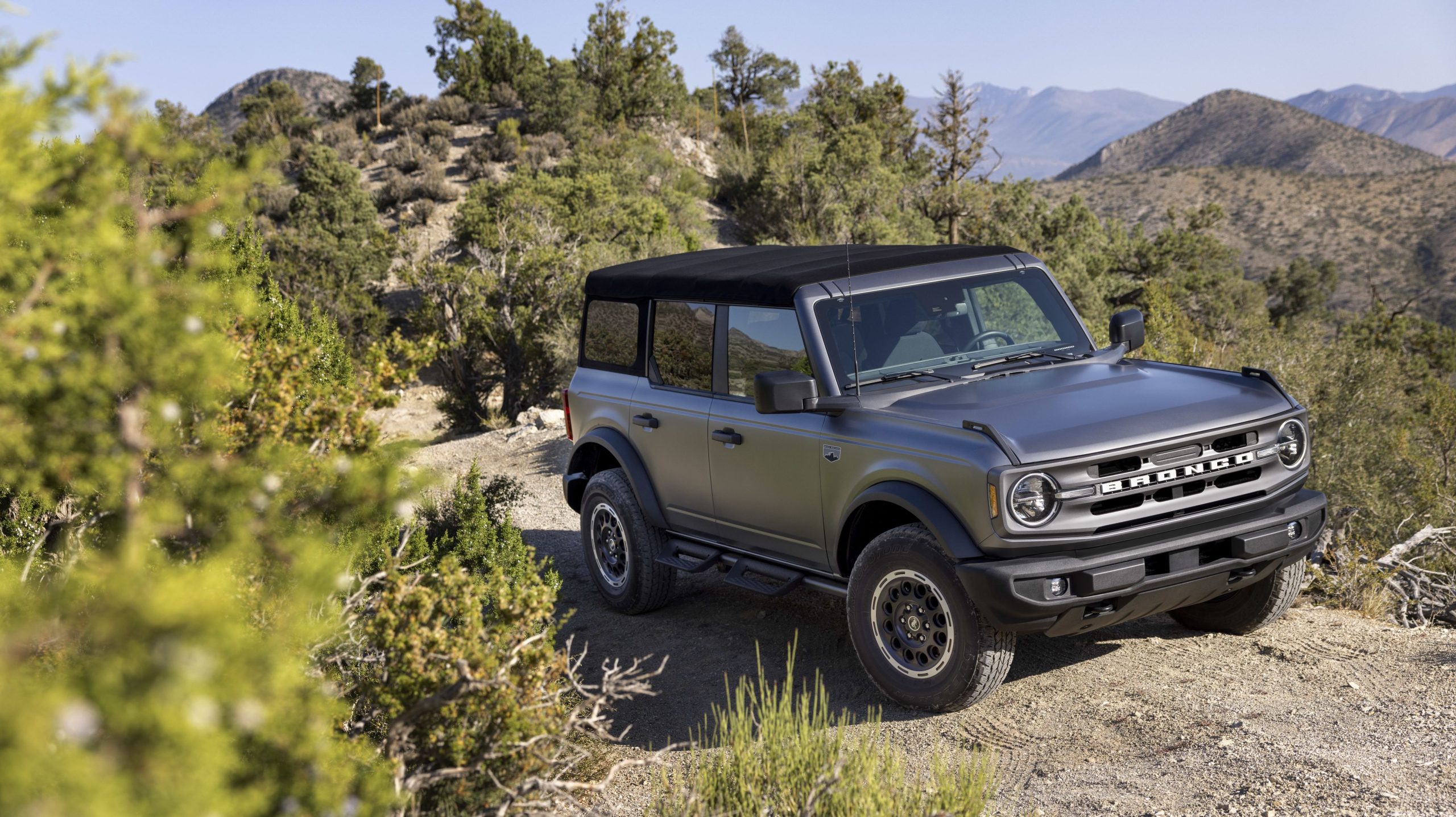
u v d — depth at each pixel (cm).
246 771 220
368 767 298
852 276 550
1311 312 8588
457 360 2238
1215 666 514
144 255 228
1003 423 452
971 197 4778
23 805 132
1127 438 441
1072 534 432
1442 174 19788
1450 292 15288
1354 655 511
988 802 384
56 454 229
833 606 675
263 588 266
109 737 146
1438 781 360
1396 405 1146
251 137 6206
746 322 573
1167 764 404
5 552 405
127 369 226
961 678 460
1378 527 924
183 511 237
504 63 6962
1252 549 461
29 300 223
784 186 4606
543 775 348
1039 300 584
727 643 621
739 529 594
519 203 3566
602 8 6794
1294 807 353
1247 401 481
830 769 337
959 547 442
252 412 286
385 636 347
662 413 631
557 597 745
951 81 4734
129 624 150
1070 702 482
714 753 411
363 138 6275
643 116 6900
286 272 3266
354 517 279
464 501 639
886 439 480
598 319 712
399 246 3934
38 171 224
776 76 8769
